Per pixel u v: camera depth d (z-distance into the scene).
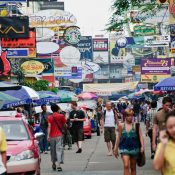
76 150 37.28
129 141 19.41
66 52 56.62
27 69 50.47
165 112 20.33
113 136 32.88
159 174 23.52
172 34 35.06
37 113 42.44
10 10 51.84
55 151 25.95
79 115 35.28
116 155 19.84
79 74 72.56
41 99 45.75
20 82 50.09
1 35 33.25
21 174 19.80
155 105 28.02
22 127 21.56
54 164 26.00
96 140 47.97
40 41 53.75
